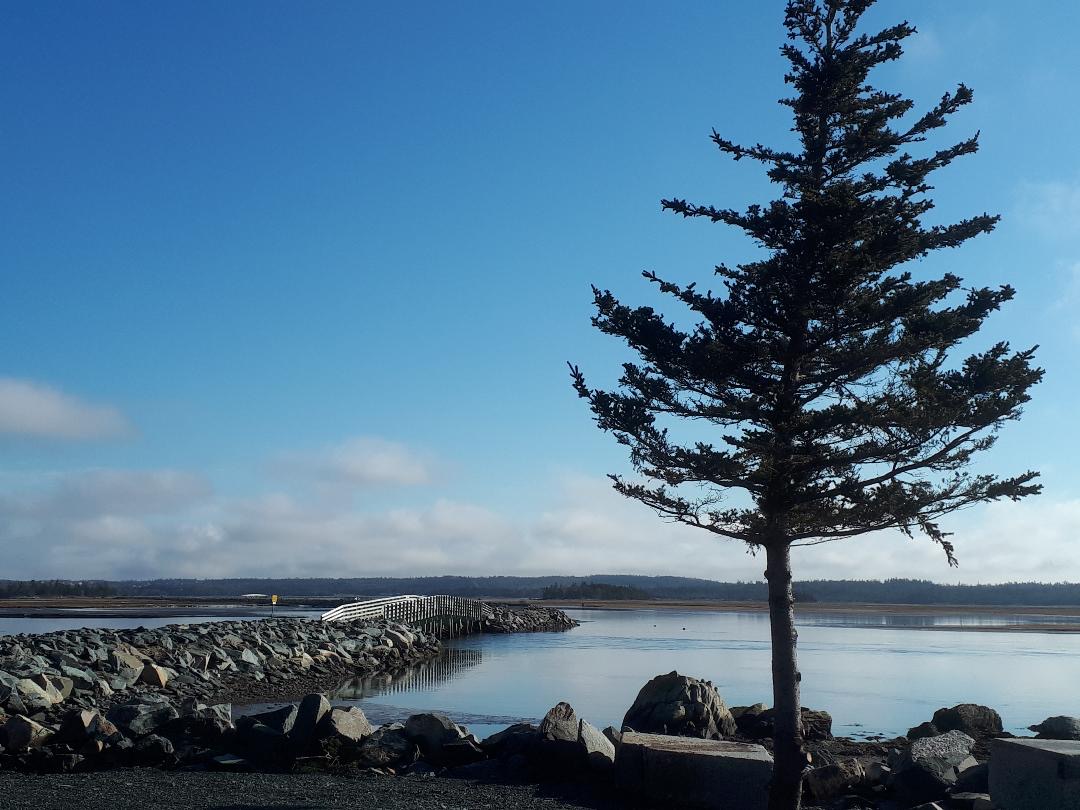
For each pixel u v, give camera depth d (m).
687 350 14.63
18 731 18.86
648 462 14.97
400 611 65.31
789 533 14.50
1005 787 13.59
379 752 18.42
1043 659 55.75
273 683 36.38
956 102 14.88
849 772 16.36
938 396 13.61
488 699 33.12
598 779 17.06
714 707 22.73
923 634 84.88
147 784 16.28
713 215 15.12
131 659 32.03
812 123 15.21
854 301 14.59
